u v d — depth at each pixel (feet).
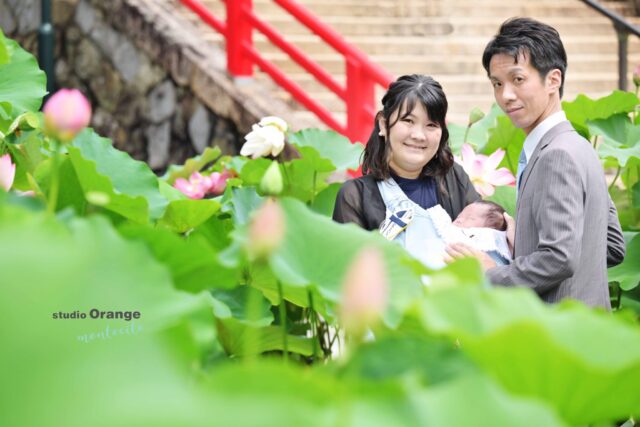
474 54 29.53
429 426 3.66
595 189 9.77
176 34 25.41
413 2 31.14
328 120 21.58
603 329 4.52
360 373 4.70
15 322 3.74
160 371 3.80
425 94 10.81
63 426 3.33
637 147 13.69
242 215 10.04
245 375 3.52
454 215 11.44
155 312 4.65
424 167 11.32
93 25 27.25
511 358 4.37
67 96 5.29
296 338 8.27
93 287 4.30
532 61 10.17
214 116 24.02
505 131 14.70
